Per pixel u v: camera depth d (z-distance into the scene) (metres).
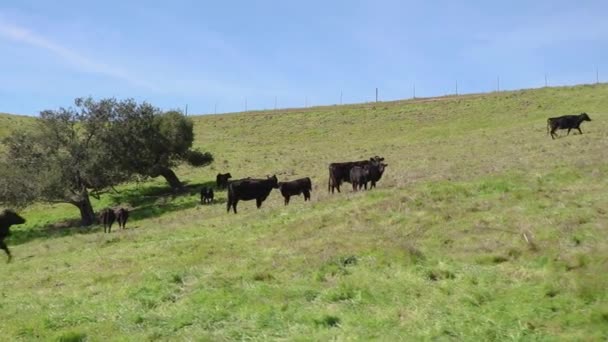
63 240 25.48
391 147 44.16
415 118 61.19
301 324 8.39
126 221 31.30
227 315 9.24
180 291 11.16
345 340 7.46
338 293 9.53
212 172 45.34
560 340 6.83
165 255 15.55
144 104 39.03
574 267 9.49
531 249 10.80
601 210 12.90
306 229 15.72
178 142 41.03
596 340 6.68
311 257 12.36
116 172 35.94
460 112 60.53
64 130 35.66
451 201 16.09
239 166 45.66
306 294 9.83
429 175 24.28
